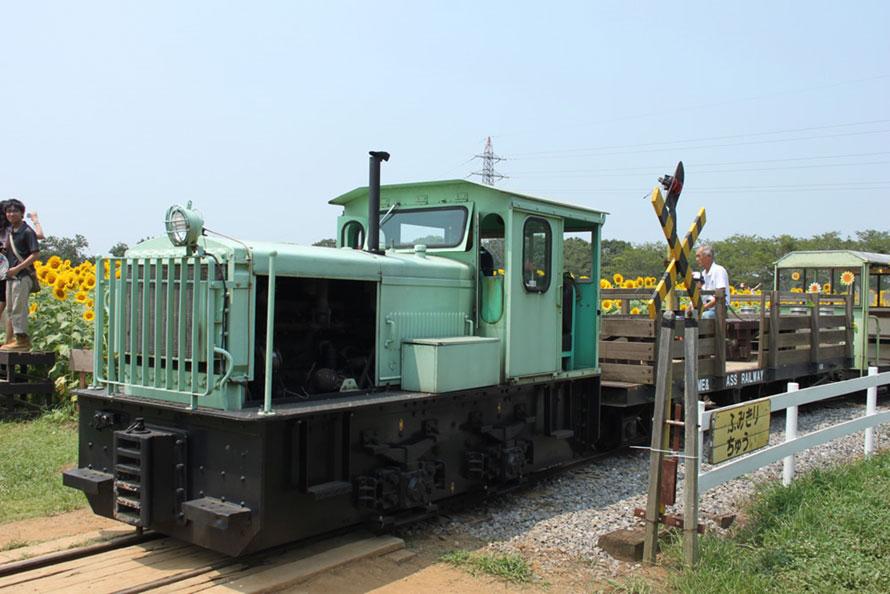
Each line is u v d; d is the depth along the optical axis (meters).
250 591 3.91
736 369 9.11
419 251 5.97
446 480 5.38
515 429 5.94
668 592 4.16
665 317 4.64
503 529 5.29
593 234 7.14
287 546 4.65
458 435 5.55
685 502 4.48
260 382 4.63
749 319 11.09
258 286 4.67
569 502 6.01
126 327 4.76
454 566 4.53
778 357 9.77
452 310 5.91
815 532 4.90
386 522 4.90
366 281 5.26
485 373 5.63
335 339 5.30
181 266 4.36
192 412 4.23
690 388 4.49
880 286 13.00
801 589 4.07
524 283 6.05
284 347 4.95
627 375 7.76
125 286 4.74
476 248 6.07
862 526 4.92
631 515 5.62
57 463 6.52
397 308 5.39
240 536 4.08
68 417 8.48
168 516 4.30
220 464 4.23
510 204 5.84
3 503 5.51
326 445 4.53
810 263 13.02
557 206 6.45
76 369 8.52
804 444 6.30
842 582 4.15
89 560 4.38
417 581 4.29
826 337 11.13
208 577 4.11
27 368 9.38
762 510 5.45
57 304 9.89
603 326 8.10
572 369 7.00
